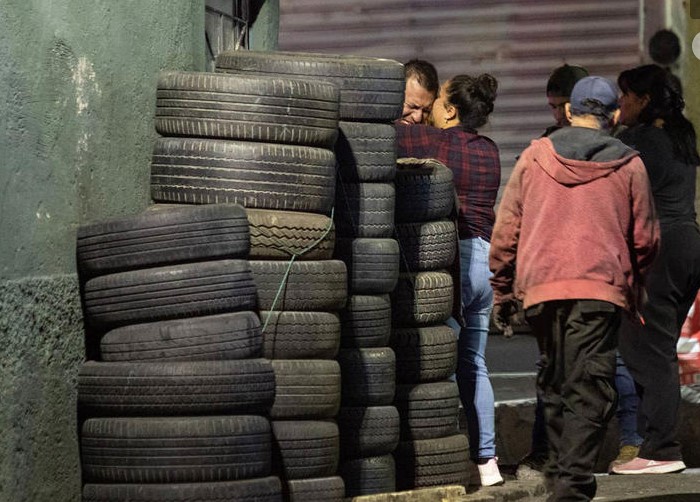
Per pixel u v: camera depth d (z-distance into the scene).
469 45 29.25
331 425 14.04
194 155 13.59
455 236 16.11
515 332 28.41
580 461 13.62
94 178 13.37
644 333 17.45
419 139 16.75
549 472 14.21
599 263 13.68
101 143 13.52
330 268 13.92
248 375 12.50
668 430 17.56
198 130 13.71
